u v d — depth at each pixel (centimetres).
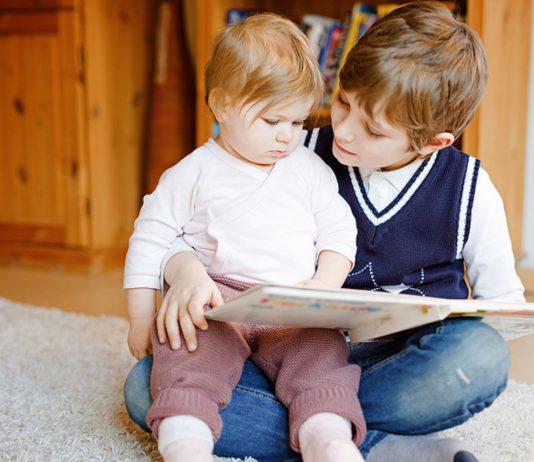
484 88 94
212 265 97
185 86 242
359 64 87
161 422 80
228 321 86
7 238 240
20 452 91
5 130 235
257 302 72
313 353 87
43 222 235
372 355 97
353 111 89
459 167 99
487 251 98
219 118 97
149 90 250
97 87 226
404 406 85
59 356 136
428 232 99
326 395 81
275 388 87
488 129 183
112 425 101
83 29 221
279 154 96
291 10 238
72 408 108
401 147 91
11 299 193
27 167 234
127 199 244
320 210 100
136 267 97
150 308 97
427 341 84
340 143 92
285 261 96
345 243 98
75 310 181
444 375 82
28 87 230
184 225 99
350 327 88
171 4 238
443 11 92
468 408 83
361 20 201
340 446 75
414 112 87
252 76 91
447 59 87
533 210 212
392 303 75
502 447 95
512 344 150
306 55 95
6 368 128
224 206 97
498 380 82
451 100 89
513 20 193
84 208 229
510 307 82
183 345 85
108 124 232
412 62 85
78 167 227
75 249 232
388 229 99
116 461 89
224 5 211
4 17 229
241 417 87
